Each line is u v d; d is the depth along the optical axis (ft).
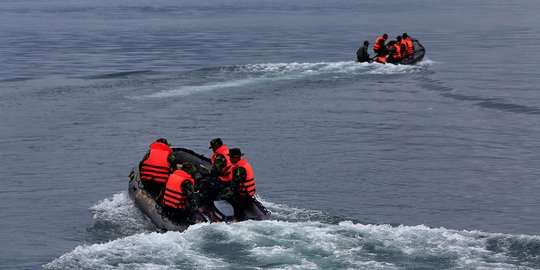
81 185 53.57
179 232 37.83
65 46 192.13
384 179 55.31
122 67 137.49
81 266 34.17
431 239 36.55
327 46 178.40
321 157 62.80
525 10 366.43
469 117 82.23
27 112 86.07
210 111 86.17
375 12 365.81
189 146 67.36
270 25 270.05
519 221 44.88
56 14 376.48
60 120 80.89
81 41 207.92
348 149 66.23
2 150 66.28
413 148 66.64
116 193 51.13
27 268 36.63
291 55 156.56
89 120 80.84
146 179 44.57
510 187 52.95
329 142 69.26
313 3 517.14
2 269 36.42
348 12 369.71
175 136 71.97
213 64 141.08
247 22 291.38
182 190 40.32
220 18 324.39
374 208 47.57
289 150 65.62
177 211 40.63
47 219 44.83
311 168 58.70
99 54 167.84
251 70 119.85
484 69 127.13
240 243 35.94
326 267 33.14
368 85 106.63
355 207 47.70
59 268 34.04
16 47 189.37
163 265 33.94
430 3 487.20
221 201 40.88
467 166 59.67
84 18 335.47
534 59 144.05
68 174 57.11
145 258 34.73
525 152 64.59
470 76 117.19
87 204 48.14
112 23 295.28
